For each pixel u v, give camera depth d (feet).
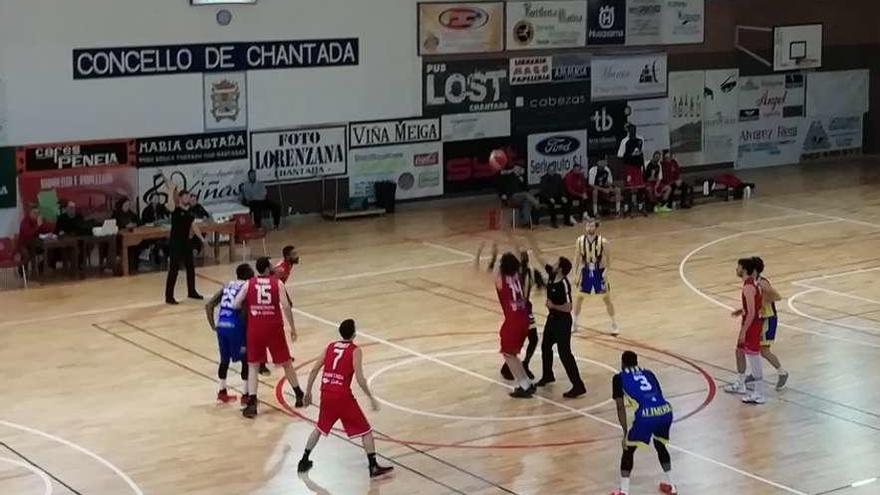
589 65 118.42
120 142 97.14
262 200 101.65
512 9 113.70
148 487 50.96
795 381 64.34
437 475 52.01
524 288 61.52
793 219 106.22
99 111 96.22
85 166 95.91
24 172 93.45
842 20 133.80
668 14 122.21
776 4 129.08
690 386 63.41
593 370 65.98
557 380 64.54
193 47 99.40
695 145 126.21
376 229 103.19
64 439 56.59
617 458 53.88
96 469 52.95
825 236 99.45
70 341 72.13
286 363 59.88
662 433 49.21
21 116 93.15
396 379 64.75
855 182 123.34
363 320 76.02
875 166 132.36
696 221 105.70
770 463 53.26
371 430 51.96
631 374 49.44
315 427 55.26
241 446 55.62
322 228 103.76
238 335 60.44
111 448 55.42
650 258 91.97
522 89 115.34
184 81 99.40
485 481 51.34
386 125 109.40
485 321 75.82
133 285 85.51
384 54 108.27
